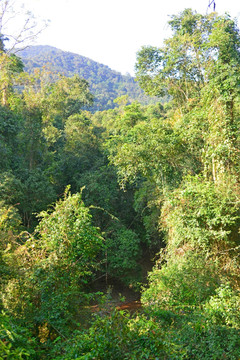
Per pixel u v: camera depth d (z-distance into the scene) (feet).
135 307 52.24
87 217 26.22
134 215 74.69
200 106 43.98
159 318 23.45
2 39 55.06
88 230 25.91
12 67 64.59
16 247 25.41
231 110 35.94
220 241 33.17
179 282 28.19
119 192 75.10
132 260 61.62
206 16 49.96
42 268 23.34
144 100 220.23
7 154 61.00
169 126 44.39
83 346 14.25
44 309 20.72
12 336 12.32
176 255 36.68
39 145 77.10
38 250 25.91
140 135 44.73
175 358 14.46
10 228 28.02
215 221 31.78
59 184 77.82
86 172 77.05
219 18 42.91
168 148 40.65
